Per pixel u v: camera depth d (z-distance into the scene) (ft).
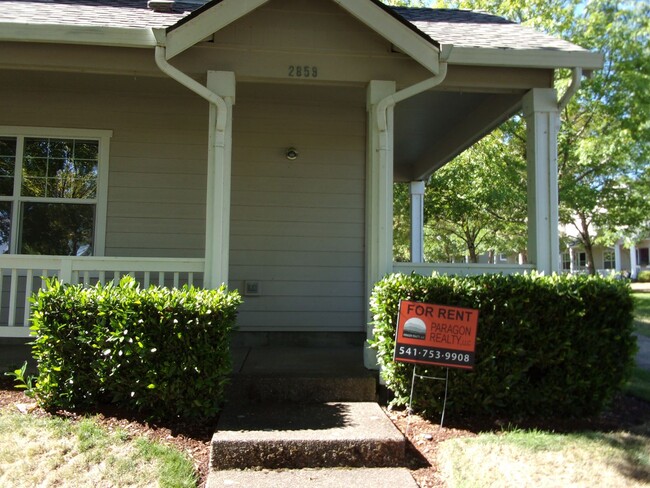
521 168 47.37
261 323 20.33
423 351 12.78
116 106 20.06
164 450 10.76
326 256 20.79
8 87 19.44
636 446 11.68
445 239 74.74
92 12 16.37
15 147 19.65
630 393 16.06
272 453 10.53
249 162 20.70
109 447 10.74
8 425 11.43
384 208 15.49
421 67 15.85
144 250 19.92
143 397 12.21
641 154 42.04
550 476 10.26
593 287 13.76
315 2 15.57
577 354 13.60
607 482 10.06
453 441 11.76
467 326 12.87
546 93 16.56
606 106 41.16
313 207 20.85
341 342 20.49
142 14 16.74
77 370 12.58
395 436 10.96
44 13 15.47
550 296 13.53
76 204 19.86
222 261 14.96
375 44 15.71
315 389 14.01
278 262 20.59
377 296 13.88
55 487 9.36
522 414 13.53
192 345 12.19
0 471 9.74
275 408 13.14
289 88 19.38
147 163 20.13
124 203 19.95
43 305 12.57
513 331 13.25
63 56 14.82
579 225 70.38
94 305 12.58
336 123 21.12
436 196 50.88
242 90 19.58
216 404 12.41
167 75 14.85
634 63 40.29
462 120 22.97
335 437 10.84
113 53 14.96
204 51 15.20
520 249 73.77
